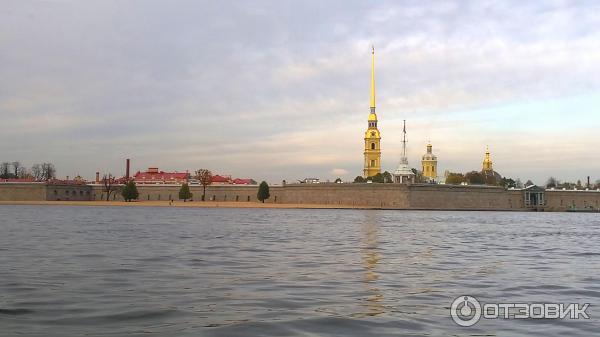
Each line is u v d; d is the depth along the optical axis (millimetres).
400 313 25219
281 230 94000
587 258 50875
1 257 45844
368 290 31172
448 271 40000
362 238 75875
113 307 25906
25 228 89688
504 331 22266
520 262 46812
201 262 43719
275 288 31469
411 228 106812
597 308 26672
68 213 169000
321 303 27281
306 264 43156
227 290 30672
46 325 22500
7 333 21203
